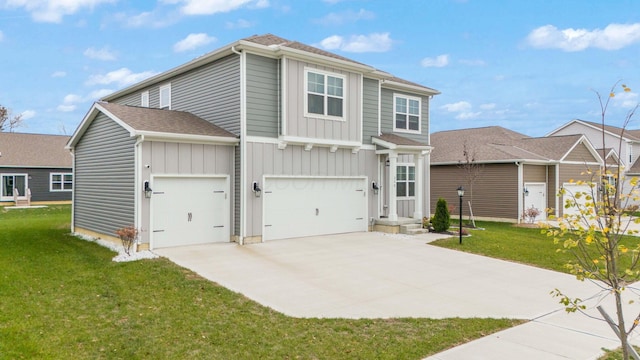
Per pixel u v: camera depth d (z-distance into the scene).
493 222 22.66
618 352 5.86
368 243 14.12
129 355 5.59
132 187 12.11
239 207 13.40
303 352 5.75
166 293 8.23
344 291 8.79
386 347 5.94
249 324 6.76
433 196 26.17
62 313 7.08
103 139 13.97
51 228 17.12
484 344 6.12
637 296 9.00
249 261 11.06
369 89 16.78
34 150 33.47
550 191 24.09
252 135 13.38
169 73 16.11
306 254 12.16
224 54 13.66
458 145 27.08
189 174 12.66
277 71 13.95
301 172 14.62
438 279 9.97
